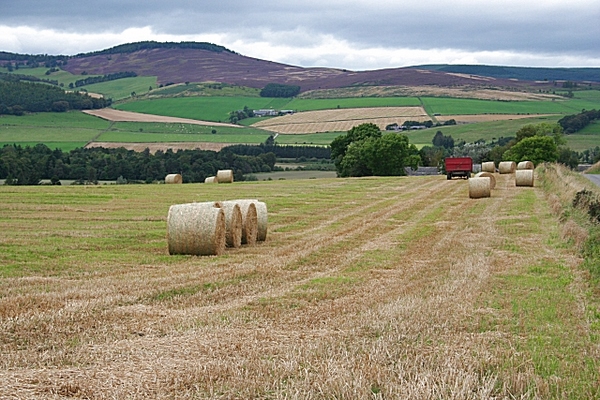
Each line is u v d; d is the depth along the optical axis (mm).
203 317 10367
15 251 17234
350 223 25469
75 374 7402
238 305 11398
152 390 6930
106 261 16188
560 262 15969
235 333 9375
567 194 30781
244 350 8406
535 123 112188
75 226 22969
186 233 17297
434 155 95312
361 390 6680
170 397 6758
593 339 9141
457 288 12727
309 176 76375
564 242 19250
